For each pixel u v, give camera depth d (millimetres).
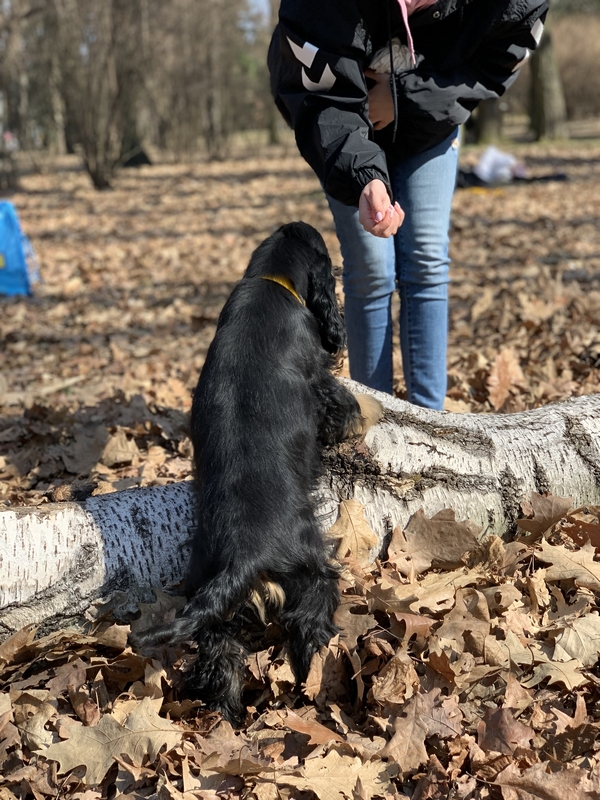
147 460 1876
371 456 1334
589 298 3098
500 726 1023
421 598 1215
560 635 1155
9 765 1081
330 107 1335
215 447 1147
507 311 2916
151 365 2719
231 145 15703
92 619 1226
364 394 1400
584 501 1409
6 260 3988
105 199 8438
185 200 7965
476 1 1355
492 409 2018
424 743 1035
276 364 1206
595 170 8500
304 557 1108
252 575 1062
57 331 3381
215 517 1103
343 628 1178
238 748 1050
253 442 1140
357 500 1313
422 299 1609
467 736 1030
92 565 1224
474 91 1427
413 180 1535
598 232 4773
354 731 1074
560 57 16297
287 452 1154
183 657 1186
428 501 1338
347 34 1293
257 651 1207
